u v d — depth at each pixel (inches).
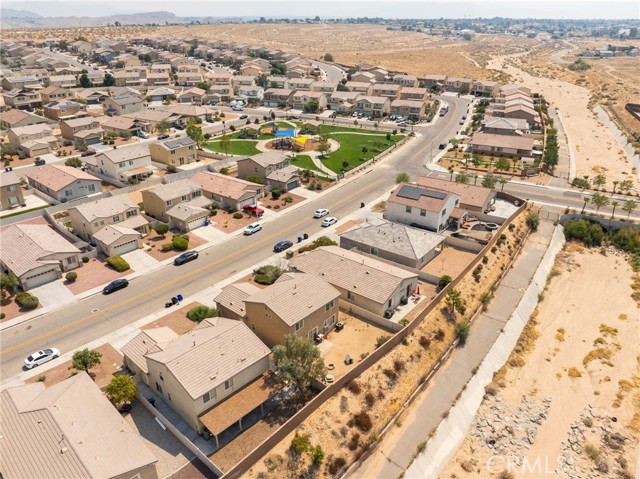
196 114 5969.5
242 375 1711.4
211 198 3619.6
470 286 2556.6
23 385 1678.2
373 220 3083.2
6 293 2455.7
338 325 2176.4
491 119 5516.7
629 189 3870.6
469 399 1959.9
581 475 1691.7
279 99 7017.7
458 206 3321.9
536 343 2347.4
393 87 7126.0
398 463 1649.9
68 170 3782.0
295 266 2503.7
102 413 1518.2
